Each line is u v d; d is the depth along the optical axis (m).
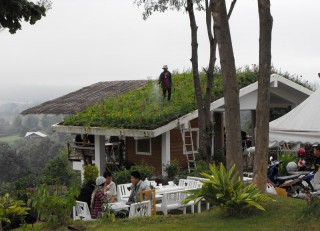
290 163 16.75
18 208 11.11
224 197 10.70
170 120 21.02
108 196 13.49
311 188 14.40
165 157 21.62
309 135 13.02
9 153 51.34
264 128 12.18
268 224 9.92
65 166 33.09
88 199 12.84
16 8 10.06
